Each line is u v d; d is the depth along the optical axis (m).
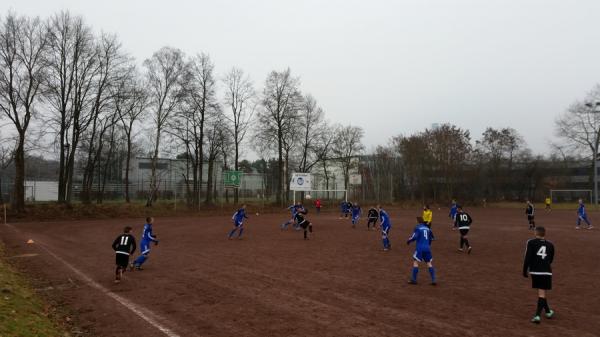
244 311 8.41
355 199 62.84
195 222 33.69
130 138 46.00
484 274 12.44
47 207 35.56
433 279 10.91
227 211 44.84
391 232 25.52
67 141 38.12
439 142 66.56
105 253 16.52
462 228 17.22
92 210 37.09
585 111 59.78
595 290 10.41
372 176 66.06
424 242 11.01
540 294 7.87
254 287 10.58
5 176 53.22
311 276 12.01
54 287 10.68
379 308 8.63
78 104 37.59
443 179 67.94
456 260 15.12
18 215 33.50
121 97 37.50
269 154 53.19
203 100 44.53
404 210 55.00
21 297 8.60
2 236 22.67
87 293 10.02
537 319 7.66
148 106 42.88
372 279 11.62
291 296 9.64
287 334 7.01
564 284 11.12
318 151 57.44
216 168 63.50
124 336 7.02
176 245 19.22
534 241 8.14
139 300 9.34
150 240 13.30
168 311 8.46
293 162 58.03
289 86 50.09
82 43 37.19
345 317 7.99
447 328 7.32
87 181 43.25
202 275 12.15
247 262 14.46
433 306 8.80
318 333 7.05
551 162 73.19
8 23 32.78
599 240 21.42
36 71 33.97
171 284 10.95
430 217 23.09
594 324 7.60
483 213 49.31
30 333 6.49
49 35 34.75
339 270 12.98
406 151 67.19
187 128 43.62
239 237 22.22
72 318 8.03
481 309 8.59
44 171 75.06
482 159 73.31
